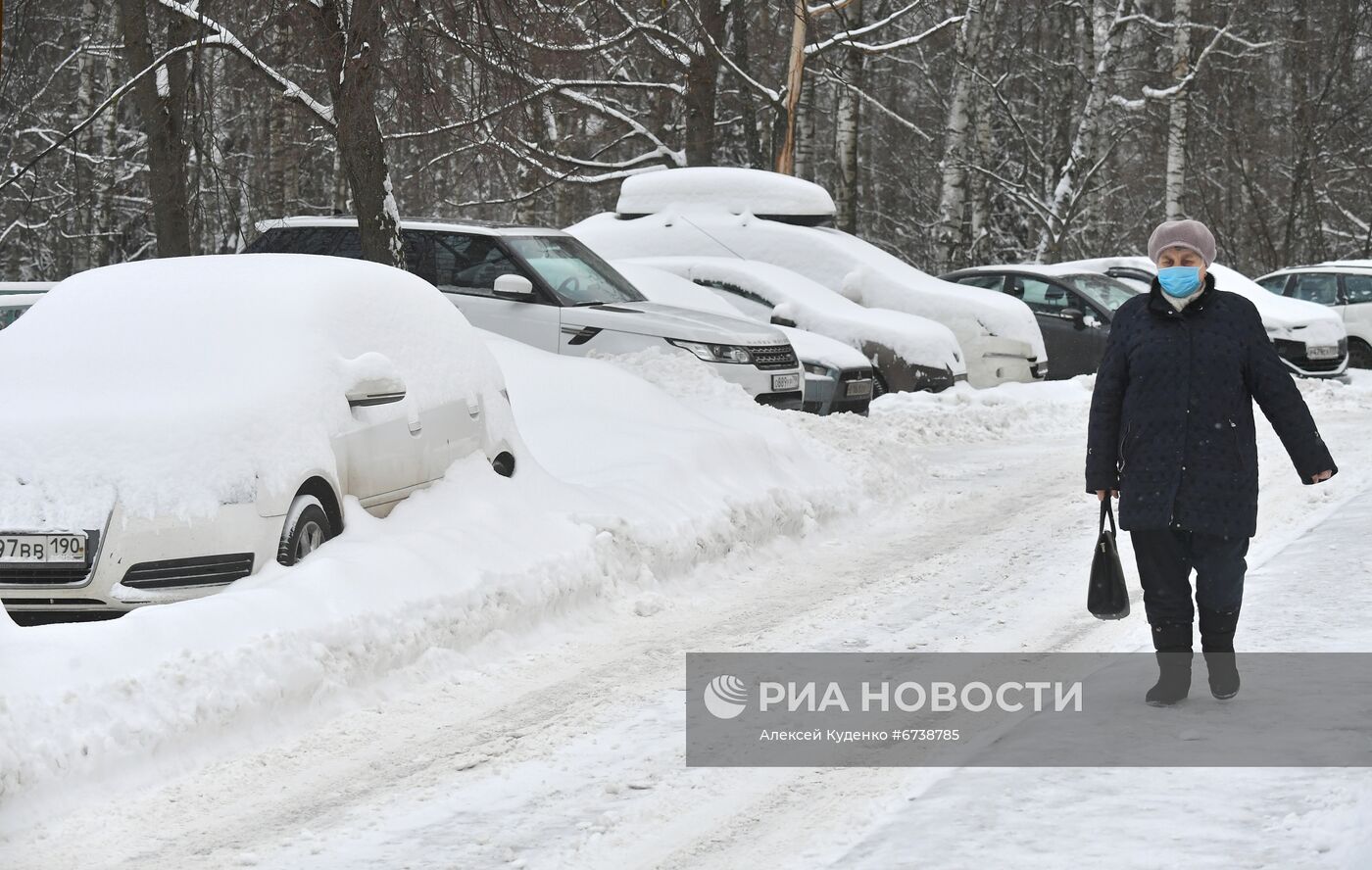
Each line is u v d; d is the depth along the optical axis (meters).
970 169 78.31
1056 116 95.62
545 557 18.61
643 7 56.62
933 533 25.03
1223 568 13.02
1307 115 78.56
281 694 13.95
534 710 14.55
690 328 30.72
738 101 69.12
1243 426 12.86
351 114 29.30
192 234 37.56
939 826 10.34
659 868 10.23
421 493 19.27
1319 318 51.28
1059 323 47.81
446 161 67.00
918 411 39.25
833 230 46.12
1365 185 88.69
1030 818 10.38
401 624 15.76
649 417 25.38
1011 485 30.03
